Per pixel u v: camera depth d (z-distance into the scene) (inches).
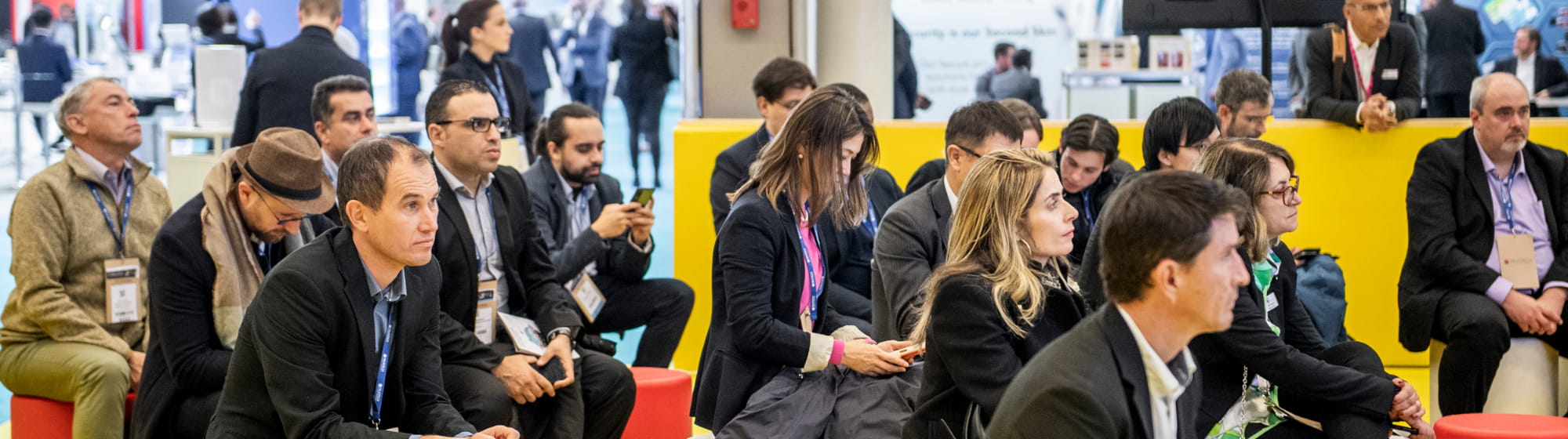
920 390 103.7
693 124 200.5
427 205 98.3
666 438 147.3
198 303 116.9
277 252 125.6
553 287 140.6
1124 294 67.4
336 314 97.7
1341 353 113.3
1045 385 65.8
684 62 220.1
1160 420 68.7
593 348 152.8
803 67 170.4
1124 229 66.9
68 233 138.8
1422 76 268.1
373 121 153.6
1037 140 165.5
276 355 95.1
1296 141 196.7
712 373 119.9
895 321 123.7
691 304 175.3
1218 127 156.4
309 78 208.1
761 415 112.7
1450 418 123.1
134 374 136.5
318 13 210.8
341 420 96.0
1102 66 272.8
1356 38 195.6
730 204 166.7
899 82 279.1
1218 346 107.7
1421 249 157.2
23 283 135.2
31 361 134.0
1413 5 267.1
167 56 364.2
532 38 378.0
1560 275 155.3
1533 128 195.6
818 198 118.0
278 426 99.2
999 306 93.7
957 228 99.1
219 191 118.4
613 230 161.2
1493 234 157.9
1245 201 67.2
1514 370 153.2
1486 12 313.7
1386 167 196.1
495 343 133.0
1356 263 198.2
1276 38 305.9
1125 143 198.2
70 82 399.2
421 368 109.0
